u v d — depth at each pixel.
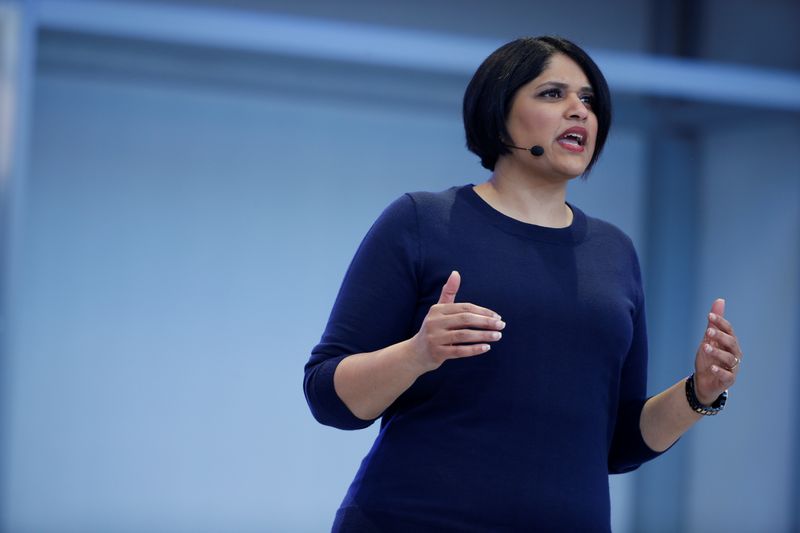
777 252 13.11
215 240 10.98
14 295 9.82
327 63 11.38
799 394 13.13
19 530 10.30
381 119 11.68
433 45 11.02
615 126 12.61
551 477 3.60
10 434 10.27
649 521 12.84
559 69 3.89
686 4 13.00
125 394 10.62
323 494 11.27
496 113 3.90
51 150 10.44
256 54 11.10
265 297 11.15
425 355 3.34
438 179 11.92
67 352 10.44
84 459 10.48
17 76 9.64
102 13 9.92
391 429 3.77
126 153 10.68
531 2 12.52
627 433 4.17
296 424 11.19
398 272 3.79
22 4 9.60
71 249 10.48
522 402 3.62
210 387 10.91
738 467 13.05
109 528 10.55
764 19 13.21
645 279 12.80
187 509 10.80
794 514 13.12
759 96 12.23
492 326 3.27
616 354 3.83
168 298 10.80
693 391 3.94
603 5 12.81
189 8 10.22
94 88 10.59
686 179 12.84
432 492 3.57
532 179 3.95
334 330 3.83
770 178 13.08
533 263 3.79
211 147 11.00
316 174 11.41
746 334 12.98
